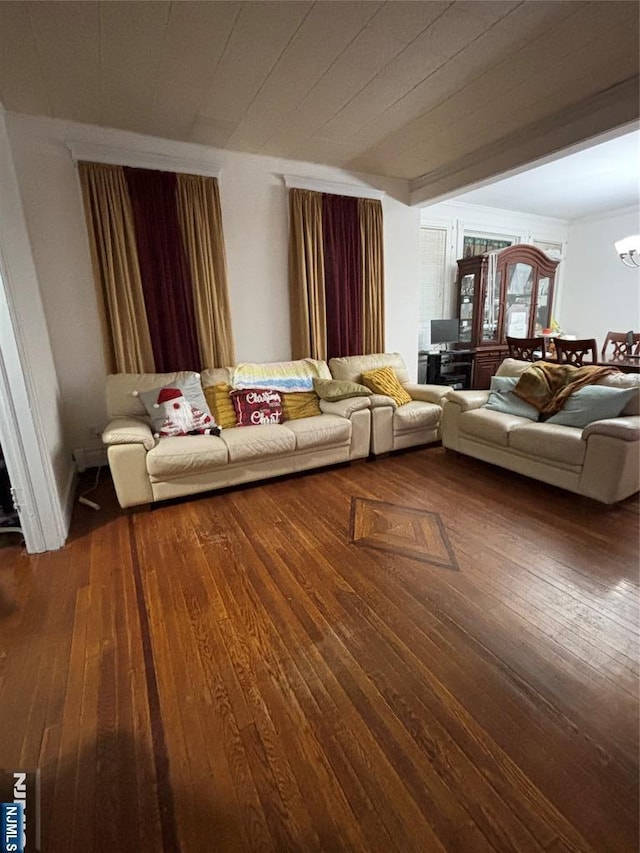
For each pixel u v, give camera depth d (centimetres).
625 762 109
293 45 207
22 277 233
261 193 349
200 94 249
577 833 95
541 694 129
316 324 380
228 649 150
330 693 132
